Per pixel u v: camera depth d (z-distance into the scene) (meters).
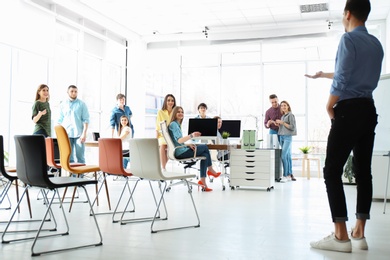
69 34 8.41
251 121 10.06
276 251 2.63
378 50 2.57
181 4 8.06
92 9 8.31
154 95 10.95
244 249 2.68
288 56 9.71
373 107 2.59
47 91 5.83
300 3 7.86
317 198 5.26
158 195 5.46
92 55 9.13
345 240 2.61
